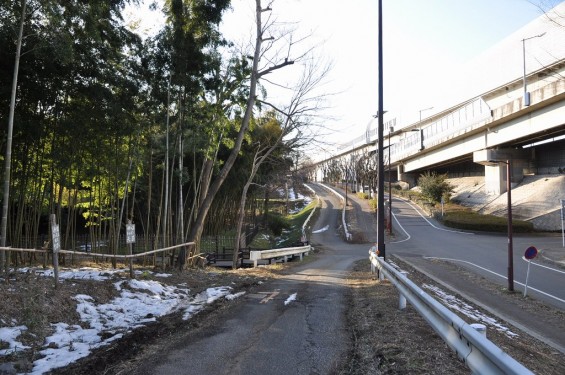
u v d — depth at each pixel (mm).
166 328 6957
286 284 12500
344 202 69312
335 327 7148
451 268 21281
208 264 22141
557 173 47188
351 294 10617
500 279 18875
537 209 42500
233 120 19609
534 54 39062
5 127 12094
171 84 15000
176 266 15211
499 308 12633
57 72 11922
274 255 22516
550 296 15172
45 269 11477
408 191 74688
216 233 34844
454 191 64188
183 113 15602
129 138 15531
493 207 48938
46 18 10242
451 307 9734
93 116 13617
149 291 9805
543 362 6633
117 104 13484
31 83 11617
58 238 8211
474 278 18203
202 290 10992
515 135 42812
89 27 11320
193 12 15266
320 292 10938
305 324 7359
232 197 37562
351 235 42469
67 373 4891
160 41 14617
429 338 6082
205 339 6367
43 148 14172
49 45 10078
